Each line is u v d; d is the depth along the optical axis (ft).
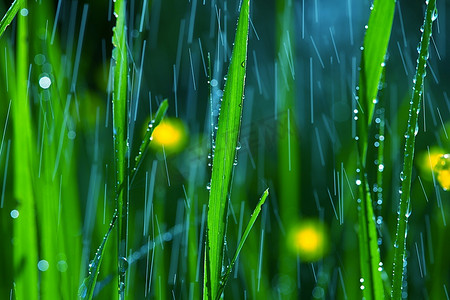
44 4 2.67
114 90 2.31
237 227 3.08
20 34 2.45
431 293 2.95
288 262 2.93
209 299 2.27
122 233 2.31
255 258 2.89
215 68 4.68
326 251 3.42
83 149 3.23
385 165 2.91
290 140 2.88
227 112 2.26
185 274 3.00
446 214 3.02
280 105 2.86
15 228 2.45
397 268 2.30
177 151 3.66
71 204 2.60
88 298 2.31
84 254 2.68
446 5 6.78
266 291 2.90
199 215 2.96
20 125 2.46
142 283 3.08
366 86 2.36
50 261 2.48
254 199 3.74
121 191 2.31
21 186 2.46
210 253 2.27
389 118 3.68
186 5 6.12
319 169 4.15
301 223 3.44
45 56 2.65
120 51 2.31
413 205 3.45
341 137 3.16
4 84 2.66
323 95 5.01
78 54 3.14
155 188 3.02
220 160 2.27
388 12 2.34
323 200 4.00
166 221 3.54
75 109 3.24
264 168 3.79
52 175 2.52
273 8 6.45
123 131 2.31
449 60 6.64
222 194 2.27
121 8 2.31
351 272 2.86
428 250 3.33
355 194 2.89
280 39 2.83
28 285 2.44
